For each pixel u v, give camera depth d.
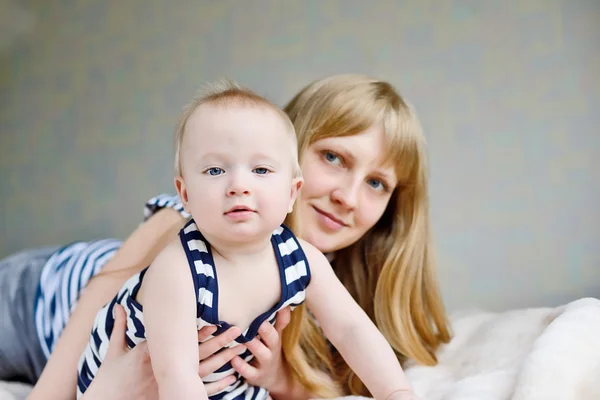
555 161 1.70
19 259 1.42
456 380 1.06
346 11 1.87
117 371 0.88
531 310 1.24
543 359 0.84
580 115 1.68
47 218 2.14
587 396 0.82
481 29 1.76
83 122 2.11
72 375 1.02
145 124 2.05
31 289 1.36
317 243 1.20
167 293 0.77
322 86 1.24
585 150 1.68
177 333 0.75
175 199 1.22
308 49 1.90
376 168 1.19
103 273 1.12
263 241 0.83
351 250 1.35
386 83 1.28
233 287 0.83
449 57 1.79
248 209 0.76
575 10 1.69
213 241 0.82
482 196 1.76
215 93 0.86
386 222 1.32
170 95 2.03
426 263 1.30
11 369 1.33
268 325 0.88
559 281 1.69
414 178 1.26
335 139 1.17
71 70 2.12
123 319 0.90
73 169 2.12
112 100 2.08
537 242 1.72
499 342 1.15
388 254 1.28
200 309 0.80
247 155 0.77
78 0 2.12
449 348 1.26
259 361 0.92
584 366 0.84
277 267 0.86
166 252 0.81
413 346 1.22
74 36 2.12
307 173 1.18
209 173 0.78
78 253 1.39
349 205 1.17
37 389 1.00
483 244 1.76
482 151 1.76
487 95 1.76
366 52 1.85
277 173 0.79
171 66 2.03
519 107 1.73
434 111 1.80
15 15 2.15
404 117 1.21
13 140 2.17
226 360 0.88
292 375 1.06
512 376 0.93
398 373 0.86
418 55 1.81
